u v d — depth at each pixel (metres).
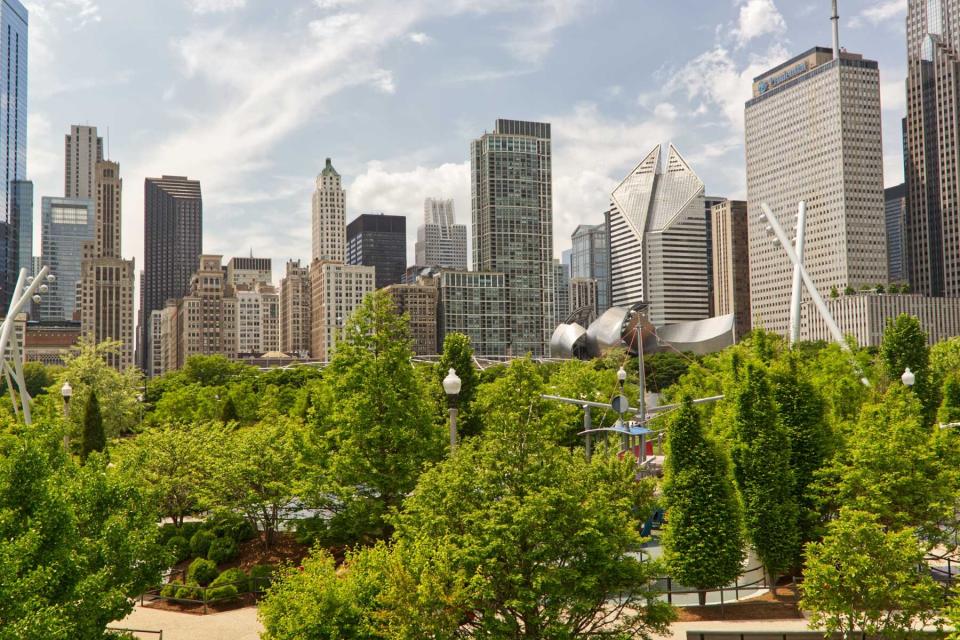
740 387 36.72
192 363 164.00
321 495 40.50
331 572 23.59
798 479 37.34
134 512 25.11
